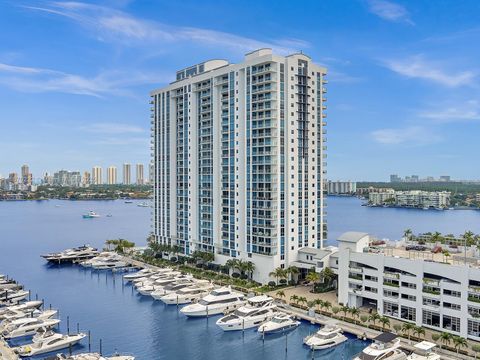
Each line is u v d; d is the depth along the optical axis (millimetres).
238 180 129750
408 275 88438
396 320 89750
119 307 107000
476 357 72312
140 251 175750
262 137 121562
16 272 149875
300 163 125812
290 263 121938
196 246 148625
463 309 79938
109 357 75562
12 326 89188
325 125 134125
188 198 151250
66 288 126250
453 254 99875
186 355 78188
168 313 102188
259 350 80188
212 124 140625
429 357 70125
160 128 166875
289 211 122000
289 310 98312
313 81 129875
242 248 129000
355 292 97125
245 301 103750
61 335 83750
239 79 129250
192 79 149000
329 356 77125
